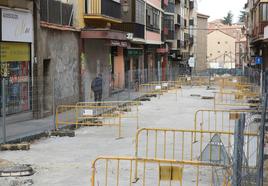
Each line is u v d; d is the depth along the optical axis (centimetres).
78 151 1490
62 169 1229
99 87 2730
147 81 4397
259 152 756
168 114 2605
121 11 4128
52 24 2483
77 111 2139
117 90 3359
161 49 6228
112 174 1169
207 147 981
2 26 1989
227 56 12056
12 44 2092
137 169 1173
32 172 1176
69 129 1952
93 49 3262
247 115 1562
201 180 1106
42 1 2375
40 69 2328
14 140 1606
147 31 5128
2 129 1678
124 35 3659
